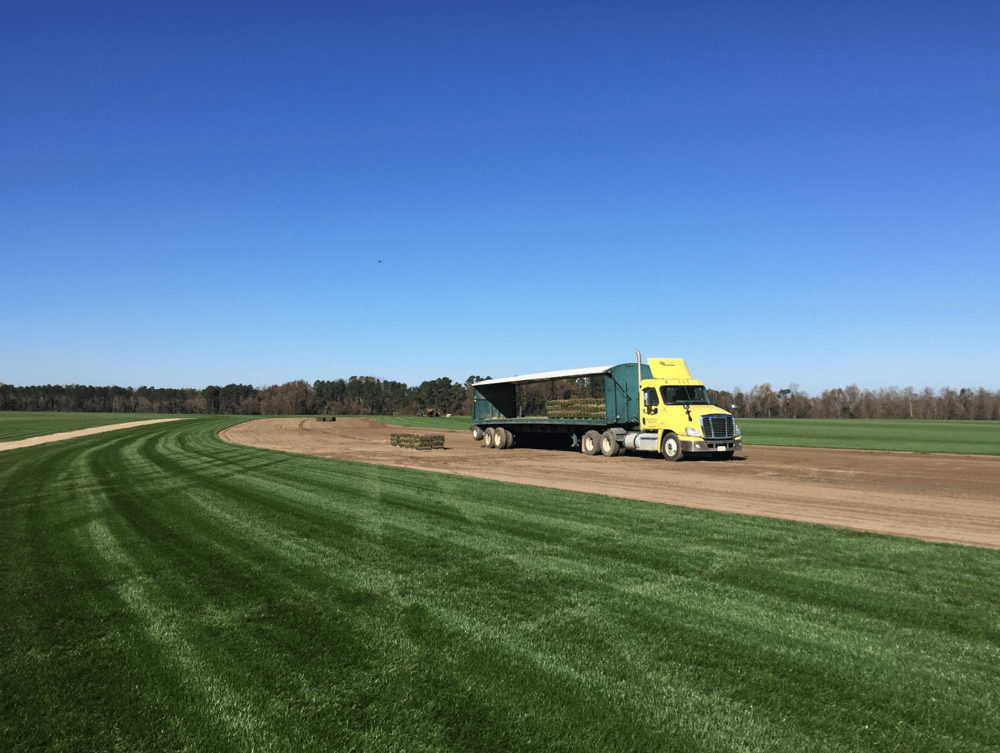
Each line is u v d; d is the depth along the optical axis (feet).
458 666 14.33
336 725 11.68
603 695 12.87
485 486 47.03
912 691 13.07
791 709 12.32
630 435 78.89
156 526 31.65
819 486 50.44
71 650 15.60
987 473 61.46
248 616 17.97
